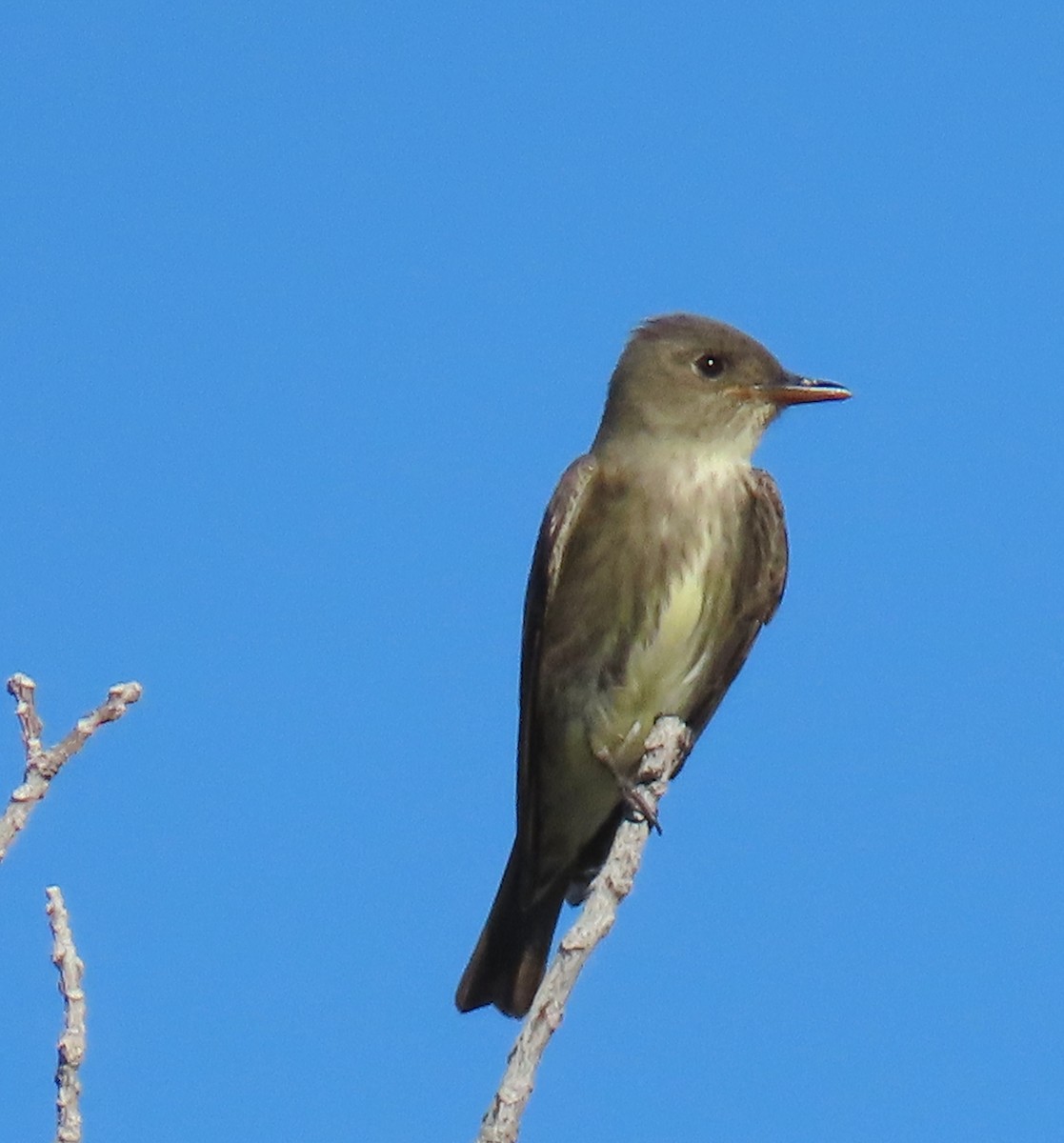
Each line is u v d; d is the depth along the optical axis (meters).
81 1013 5.84
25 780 5.97
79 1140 5.74
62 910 5.93
